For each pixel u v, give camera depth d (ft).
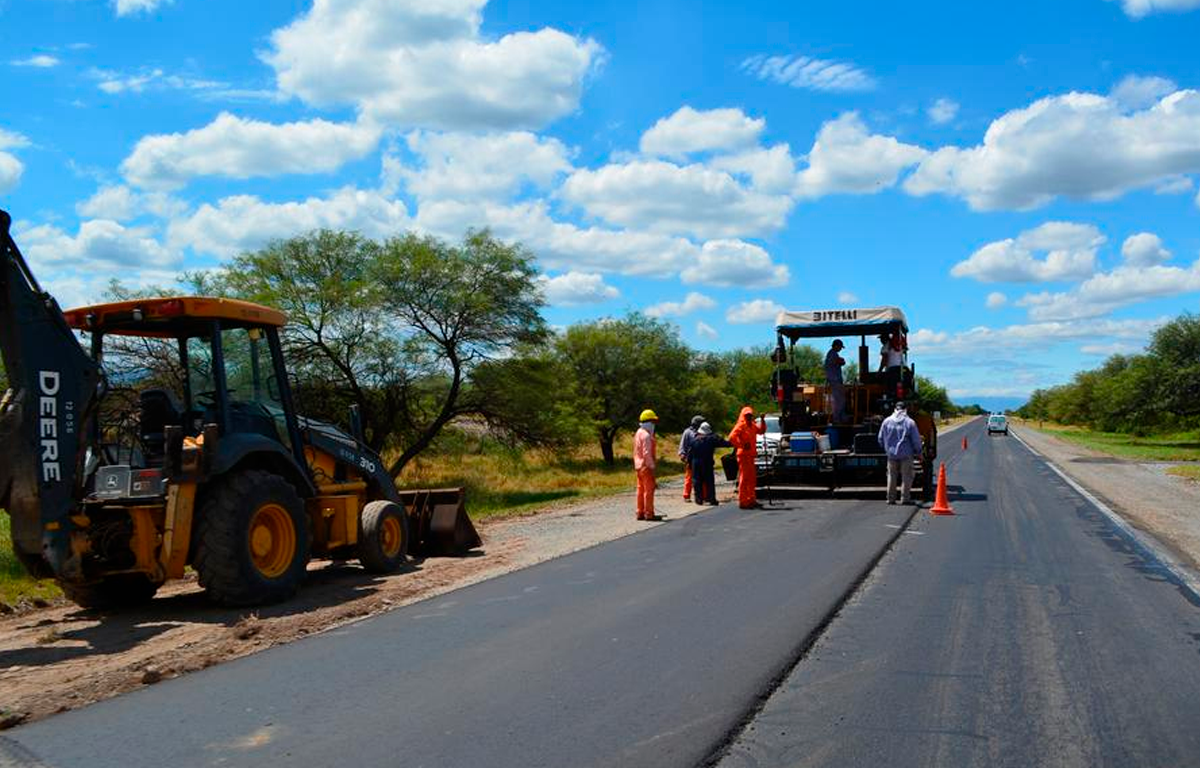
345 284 80.02
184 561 29.07
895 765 15.29
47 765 15.70
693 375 162.50
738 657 21.70
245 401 33.32
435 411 92.48
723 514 54.65
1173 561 36.19
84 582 29.12
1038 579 32.12
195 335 32.55
